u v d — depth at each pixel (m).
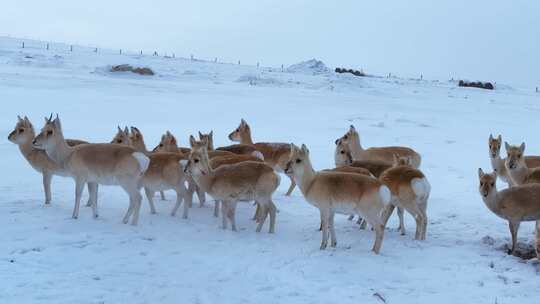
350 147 13.56
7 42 70.62
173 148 11.92
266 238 9.28
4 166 14.18
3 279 6.80
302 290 6.98
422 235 9.48
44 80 34.91
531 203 8.70
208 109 28.78
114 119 23.88
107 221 9.68
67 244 8.30
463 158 18.69
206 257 8.08
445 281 7.49
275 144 12.99
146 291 6.71
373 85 49.12
